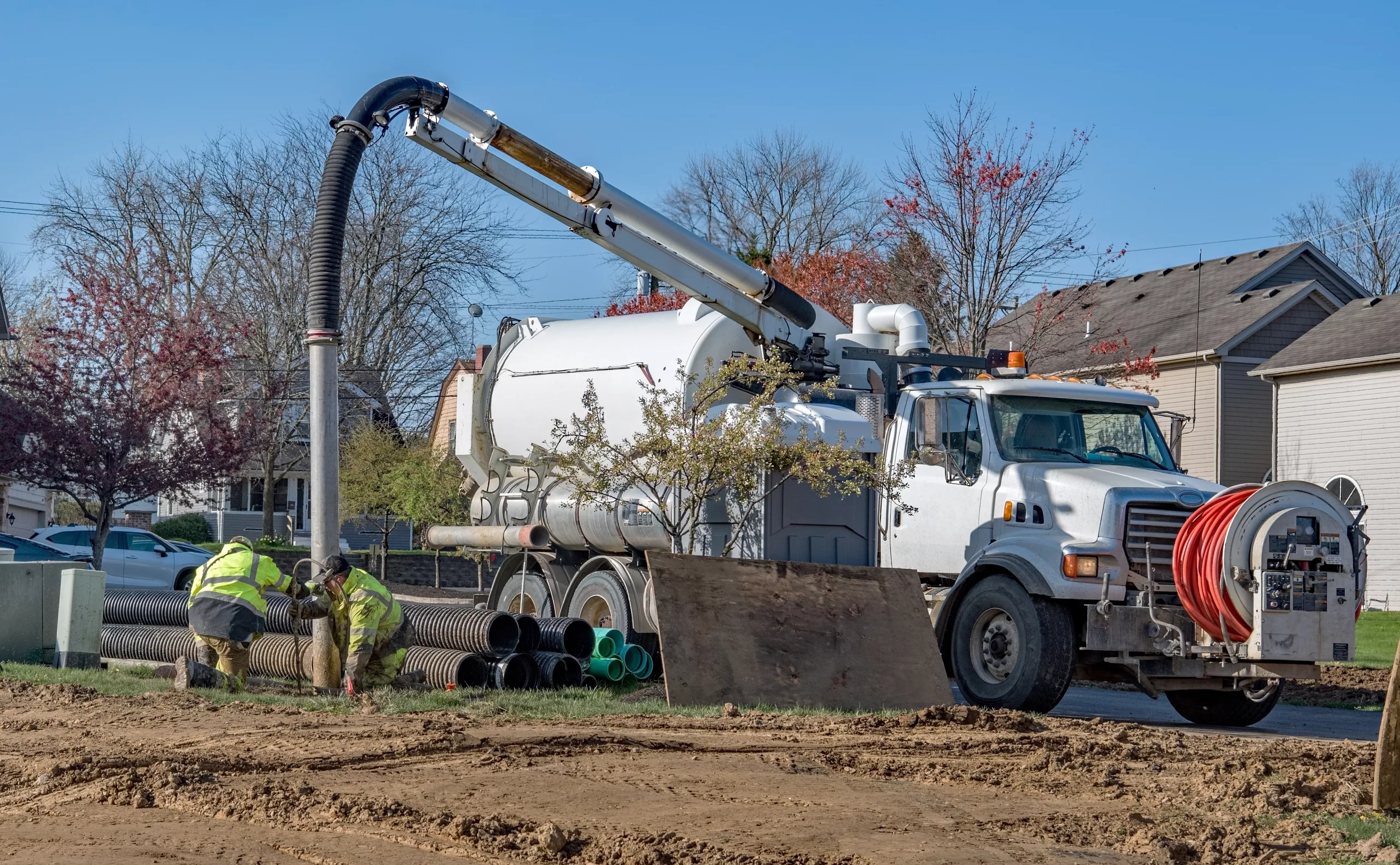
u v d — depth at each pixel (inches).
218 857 225.8
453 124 525.0
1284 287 1295.5
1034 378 536.4
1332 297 1272.1
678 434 546.3
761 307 591.5
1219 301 1327.5
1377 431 1117.1
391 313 1812.3
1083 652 473.1
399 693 457.7
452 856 231.0
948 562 514.3
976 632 489.7
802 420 532.4
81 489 1035.9
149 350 1011.9
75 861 220.1
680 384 573.0
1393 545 1096.8
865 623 474.9
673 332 591.5
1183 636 457.1
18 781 291.7
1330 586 439.5
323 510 477.7
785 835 248.4
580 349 626.8
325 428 477.1
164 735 354.9
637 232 565.6
